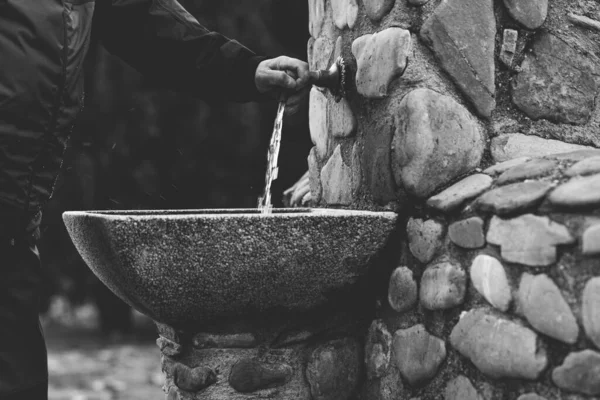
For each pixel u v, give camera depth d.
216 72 2.00
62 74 1.56
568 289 1.32
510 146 1.70
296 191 2.57
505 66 1.73
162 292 1.62
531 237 1.38
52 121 1.57
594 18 1.80
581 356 1.29
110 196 7.20
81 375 6.17
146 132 6.99
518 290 1.41
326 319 1.84
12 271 1.61
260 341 1.80
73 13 1.58
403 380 1.71
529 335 1.37
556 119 1.75
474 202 1.53
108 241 1.56
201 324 1.77
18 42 1.50
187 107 7.01
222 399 1.80
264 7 7.13
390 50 1.75
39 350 1.67
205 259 1.60
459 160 1.68
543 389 1.36
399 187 1.73
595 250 1.27
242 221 1.60
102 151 7.10
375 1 1.83
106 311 8.99
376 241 1.72
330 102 2.13
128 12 1.94
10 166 1.53
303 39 7.02
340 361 1.85
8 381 1.61
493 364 1.44
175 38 1.97
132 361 7.04
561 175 1.42
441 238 1.61
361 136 1.91
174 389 1.87
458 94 1.71
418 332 1.66
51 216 7.17
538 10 1.74
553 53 1.75
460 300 1.54
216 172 7.17
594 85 1.78
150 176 7.08
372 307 1.84
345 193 2.02
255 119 6.88
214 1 7.11
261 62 1.99
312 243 1.65
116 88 6.99
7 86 1.50
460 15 1.71
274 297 1.71
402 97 1.72
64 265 7.86
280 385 1.82
